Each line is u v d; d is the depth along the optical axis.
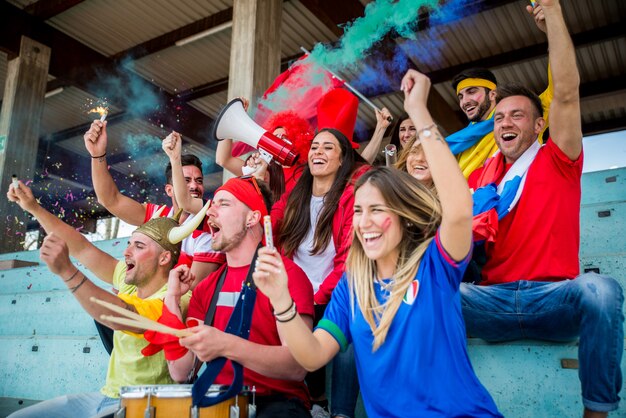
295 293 1.87
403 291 1.50
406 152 2.62
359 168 2.59
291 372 1.72
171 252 2.25
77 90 11.50
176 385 1.58
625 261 2.42
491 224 2.07
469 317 2.15
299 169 3.21
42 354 3.52
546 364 2.12
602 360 1.79
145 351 1.95
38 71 9.18
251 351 1.65
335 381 2.03
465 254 1.48
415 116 1.47
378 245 1.58
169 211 3.32
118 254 4.90
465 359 1.47
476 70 3.29
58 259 1.86
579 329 1.93
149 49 9.91
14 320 4.10
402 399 1.46
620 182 3.31
